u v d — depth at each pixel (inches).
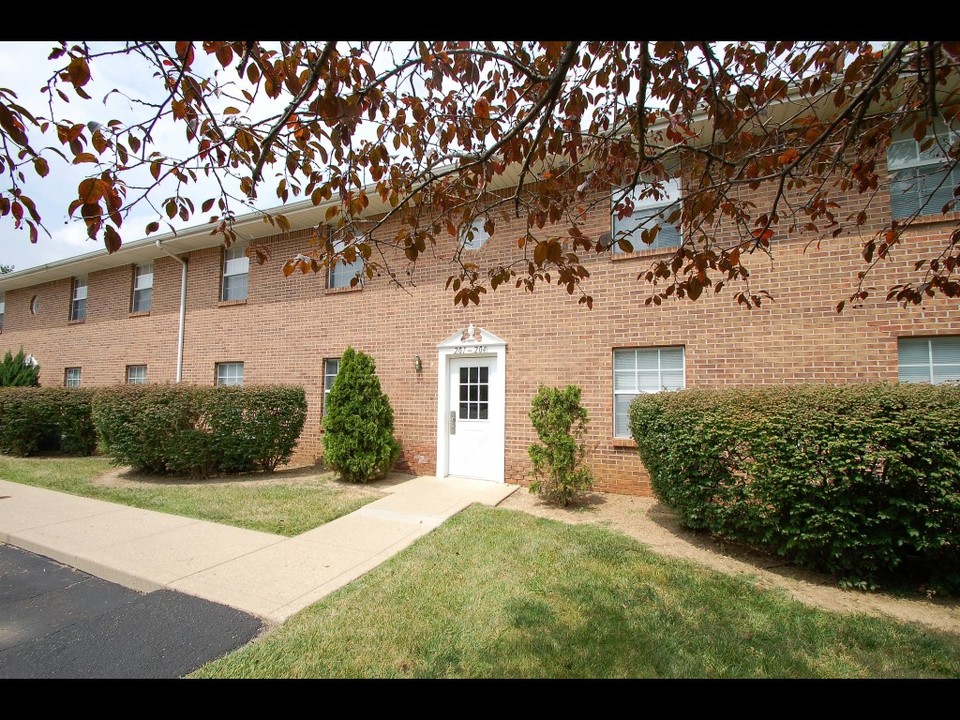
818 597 149.5
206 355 454.0
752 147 120.3
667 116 116.6
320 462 388.5
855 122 101.7
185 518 226.8
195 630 125.9
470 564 168.4
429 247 348.8
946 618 136.9
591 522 225.1
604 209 293.6
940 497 141.3
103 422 338.0
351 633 122.1
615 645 117.7
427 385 342.3
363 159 109.0
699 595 145.3
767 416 165.8
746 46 103.6
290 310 410.9
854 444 147.9
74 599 147.3
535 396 283.7
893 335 232.4
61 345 575.8
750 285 260.1
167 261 492.7
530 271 121.6
